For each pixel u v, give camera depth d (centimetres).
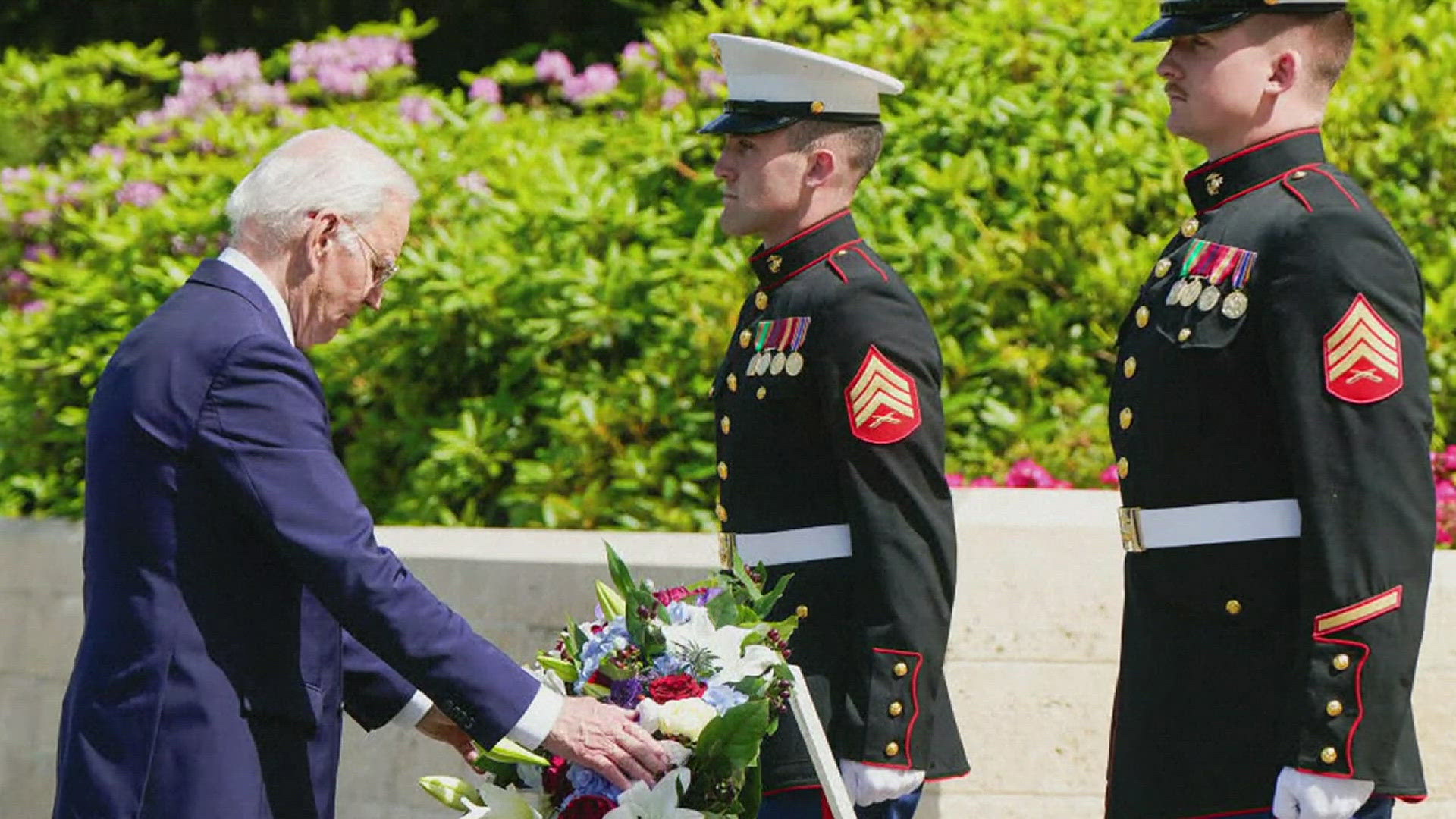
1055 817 1173
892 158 1560
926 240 1491
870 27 1645
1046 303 1497
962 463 1449
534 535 1288
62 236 1780
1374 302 835
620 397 1477
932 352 999
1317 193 863
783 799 991
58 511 1570
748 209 1034
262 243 847
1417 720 1144
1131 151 1523
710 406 1466
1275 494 862
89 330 1619
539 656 885
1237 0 884
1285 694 860
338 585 810
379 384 1549
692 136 1612
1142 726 908
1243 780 869
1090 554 1173
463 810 873
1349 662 820
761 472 1012
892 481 971
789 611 999
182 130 1759
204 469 814
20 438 1622
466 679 823
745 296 1461
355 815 1321
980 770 1175
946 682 1172
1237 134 894
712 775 830
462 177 1588
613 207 1533
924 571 973
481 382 1554
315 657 847
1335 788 820
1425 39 1595
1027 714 1175
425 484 1509
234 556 822
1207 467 874
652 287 1506
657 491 1459
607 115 1755
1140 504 905
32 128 2058
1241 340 862
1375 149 1537
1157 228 1531
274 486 809
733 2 1678
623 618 868
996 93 1576
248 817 811
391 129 1656
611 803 824
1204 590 878
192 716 806
